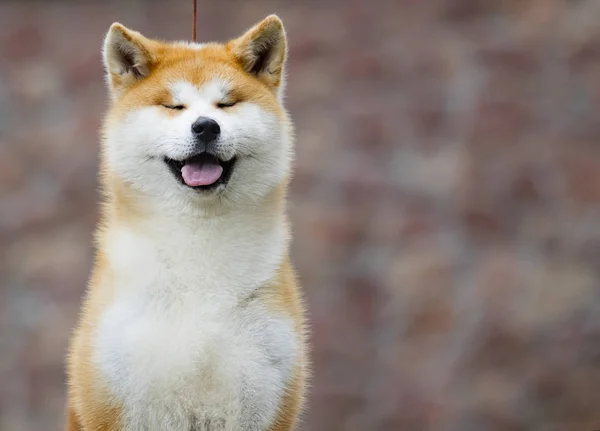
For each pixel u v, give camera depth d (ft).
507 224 86.58
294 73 90.99
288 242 40.52
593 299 83.71
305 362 40.22
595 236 86.07
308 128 89.10
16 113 89.20
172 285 38.11
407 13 92.58
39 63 90.74
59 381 80.43
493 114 89.45
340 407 80.33
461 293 83.61
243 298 38.29
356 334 82.07
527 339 82.33
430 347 82.02
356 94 90.22
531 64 91.09
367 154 88.38
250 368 37.60
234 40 42.32
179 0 92.17
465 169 87.66
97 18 91.91
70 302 82.58
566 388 81.56
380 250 84.84
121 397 37.27
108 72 41.04
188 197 38.65
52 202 85.97
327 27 92.17
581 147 88.89
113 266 38.34
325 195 86.63
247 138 39.11
